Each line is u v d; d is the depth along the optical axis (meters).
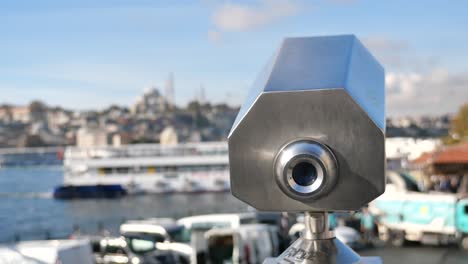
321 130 1.20
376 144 1.18
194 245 14.95
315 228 1.30
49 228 55.44
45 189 118.62
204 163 76.69
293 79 1.22
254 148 1.24
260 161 1.24
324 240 1.30
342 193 1.21
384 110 1.27
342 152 1.19
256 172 1.25
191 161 76.56
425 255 17.27
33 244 9.63
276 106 1.21
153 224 16.64
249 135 1.24
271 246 15.33
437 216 18.94
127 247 16.28
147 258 15.82
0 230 56.19
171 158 76.81
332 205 1.22
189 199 74.38
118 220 58.44
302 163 1.21
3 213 70.06
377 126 1.17
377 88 1.31
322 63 1.25
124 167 77.00
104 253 16.50
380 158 1.18
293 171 1.20
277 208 1.25
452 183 28.03
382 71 1.43
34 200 83.94
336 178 1.18
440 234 19.17
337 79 1.19
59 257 9.39
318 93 1.18
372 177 1.19
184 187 76.06
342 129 1.19
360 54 1.35
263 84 1.26
